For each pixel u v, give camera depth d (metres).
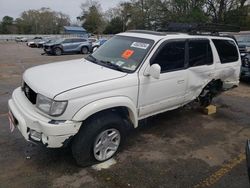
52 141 3.19
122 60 4.18
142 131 4.91
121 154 4.02
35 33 95.75
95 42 25.75
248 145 3.06
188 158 4.03
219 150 4.34
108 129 3.65
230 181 3.52
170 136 4.76
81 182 3.34
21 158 3.79
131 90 3.82
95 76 3.65
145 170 3.65
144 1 44.03
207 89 5.69
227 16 34.59
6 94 7.16
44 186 3.24
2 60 15.77
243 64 9.37
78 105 3.25
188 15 35.00
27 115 3.32
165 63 4.35
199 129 5.14
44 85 3.37
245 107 6.67
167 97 4.51
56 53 21.17
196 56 4.94
